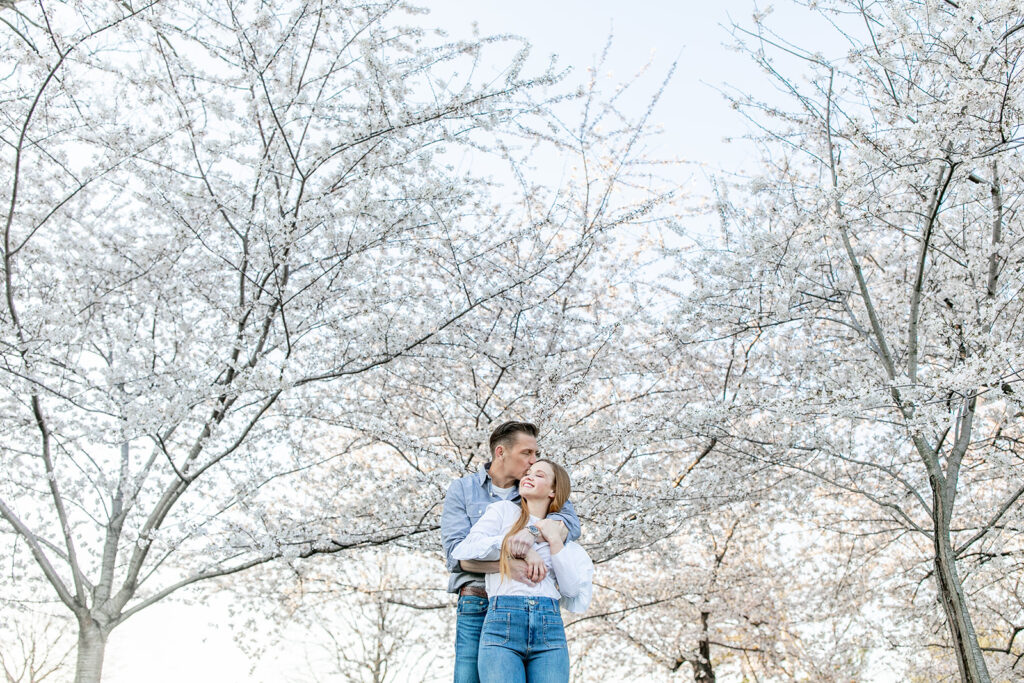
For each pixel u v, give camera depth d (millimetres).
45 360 6242
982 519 7719
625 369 7750
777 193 7301
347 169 6648
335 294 6980
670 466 8289
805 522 9461
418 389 7695
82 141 6543
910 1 6457
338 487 7297
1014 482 7629
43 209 6762
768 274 7363
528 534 3041
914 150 5930
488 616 3018
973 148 5867
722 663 11930
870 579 9711
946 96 6543
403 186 6656
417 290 7148
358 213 6418
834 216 6453
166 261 6906
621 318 7340
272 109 6242
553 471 3232
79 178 6547
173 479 6871
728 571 10656
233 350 6785
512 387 7586
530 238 6977
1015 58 6109
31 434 6832
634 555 10297
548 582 3076
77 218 6918
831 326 8344
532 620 2971
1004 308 6602
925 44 6477
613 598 10758
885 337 7586
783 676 11281
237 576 8945
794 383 7828
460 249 7047
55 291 6898
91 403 6316
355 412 7176
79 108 6340
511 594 3006
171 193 6352
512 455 3398
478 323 7273
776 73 7391
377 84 6297
